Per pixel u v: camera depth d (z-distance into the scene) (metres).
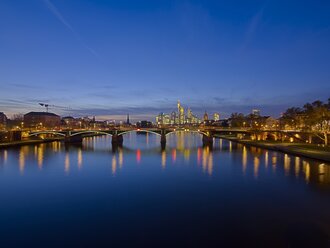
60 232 38.53
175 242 35.09
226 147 169.12
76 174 81.56
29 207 49.84
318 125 188.62
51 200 54.12
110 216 44.69
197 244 34.59
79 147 172.25
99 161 109.31
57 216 44.97
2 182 70.81
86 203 51.88
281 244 34.28
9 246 34.62
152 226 40.28
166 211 46.72
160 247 33.88
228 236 36.62
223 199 53.59
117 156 126.12
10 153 135.50
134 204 50.91
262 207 48.50
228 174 79.50
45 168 92.38
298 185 64.94
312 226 39.62
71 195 57.62
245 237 36.28
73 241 35.81
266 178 73.31
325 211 46.22
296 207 48.41
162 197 55.31
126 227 40.06
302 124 195.12
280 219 42.50
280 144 160.12
